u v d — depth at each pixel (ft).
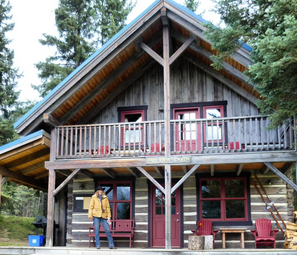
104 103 47.52
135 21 40.06
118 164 39.04
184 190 44.27
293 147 36.09
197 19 38.50
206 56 41.91
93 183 46.68
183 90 46.37
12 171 44.80
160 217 44.47
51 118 40.91
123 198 45.68
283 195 42.45
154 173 45.29
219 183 43.88
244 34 31.55
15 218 70.95
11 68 73.72
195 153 38.22
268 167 37.81
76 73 40.60
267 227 40.50
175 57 40.04
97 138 47.24
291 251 32.86
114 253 35.09
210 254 33.63
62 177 54.19
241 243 39.34
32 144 40.37
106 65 40.73
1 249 37.27
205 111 45.44
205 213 43.50
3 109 71.72
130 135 42.70
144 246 43.75
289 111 29.35
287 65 27.17
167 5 39.34
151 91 47.24
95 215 37.68
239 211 42.88
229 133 43.96
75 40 79.87
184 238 43.09
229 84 44.50
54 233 50.72
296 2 27.30
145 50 40.98
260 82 31.27
